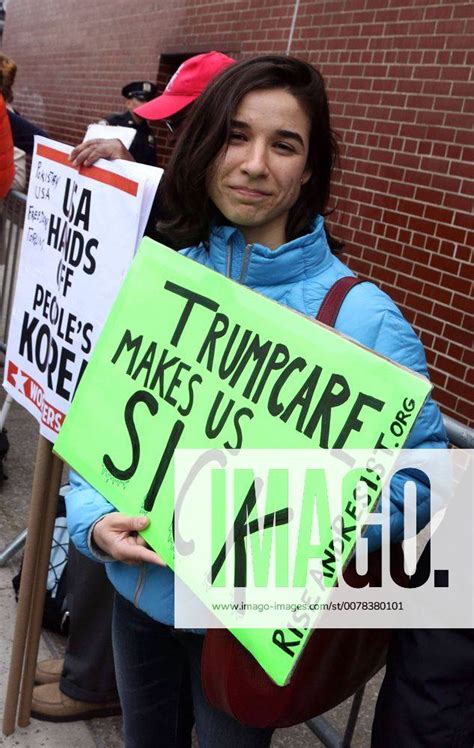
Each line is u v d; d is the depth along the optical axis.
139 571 1.52
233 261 1.53
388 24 4.63
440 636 1.32
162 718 1.73
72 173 2.01
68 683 2.36
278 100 1.39
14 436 4.20
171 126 2.37
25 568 2.12
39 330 2.13
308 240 1.43
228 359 1.38
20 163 4.32
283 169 1.42
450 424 1.67
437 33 4.28
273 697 1.30
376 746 1.41
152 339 1.50
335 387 1.24
